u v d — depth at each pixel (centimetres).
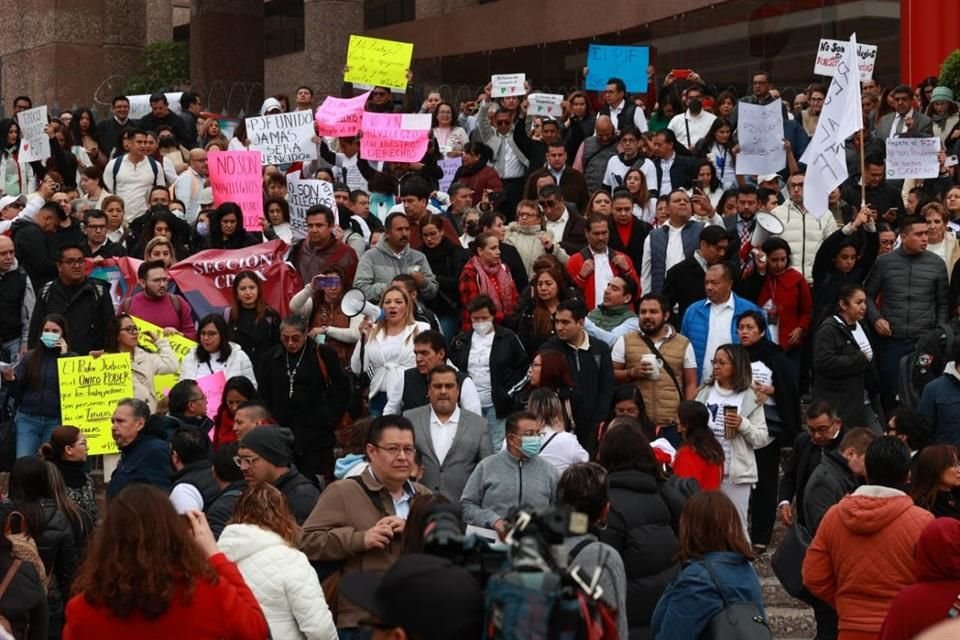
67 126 2698
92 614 772
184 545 769
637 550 1090
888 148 2230
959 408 1559
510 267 1945
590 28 4112
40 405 1709
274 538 995
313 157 2352
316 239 1955
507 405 1645
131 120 2819
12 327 1898
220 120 3141
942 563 895
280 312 1948
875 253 1952
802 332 1844
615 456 1126
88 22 4034
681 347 1661
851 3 3262
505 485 1257
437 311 1925
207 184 2414
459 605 602
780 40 3444
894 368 1875
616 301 1772
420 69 4834
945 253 2005
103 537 765
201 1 4366
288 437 1191
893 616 912
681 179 2373
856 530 1052
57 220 2061
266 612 978
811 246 2048
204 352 1720
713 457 1408
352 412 1661
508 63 4453
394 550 1088
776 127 2294
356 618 1077
